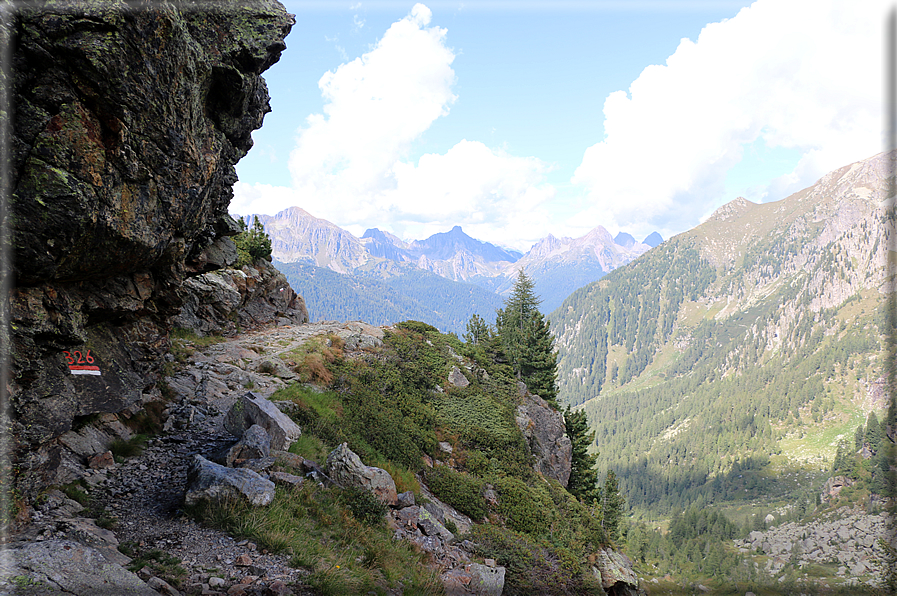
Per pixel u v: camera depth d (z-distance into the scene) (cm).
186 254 1623
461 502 2072
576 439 4812
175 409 1759
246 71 1522
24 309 952
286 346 3005
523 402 4106
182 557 888
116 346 1480
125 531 948
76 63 895
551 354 5325
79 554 748
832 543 17962
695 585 13725
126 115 992
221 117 1524
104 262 1130
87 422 1325
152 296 1656
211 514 1046
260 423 1577
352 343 3512
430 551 1439
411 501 1680
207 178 1373
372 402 2533
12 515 836
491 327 5931
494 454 2842
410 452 2181
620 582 2225
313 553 1030
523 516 2258
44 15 851
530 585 1597
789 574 15362
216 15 1397
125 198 1068
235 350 2742
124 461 1307
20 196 851
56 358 1102
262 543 994
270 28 1546
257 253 4559
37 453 1015
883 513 18475
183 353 2411
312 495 1308
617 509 5838
